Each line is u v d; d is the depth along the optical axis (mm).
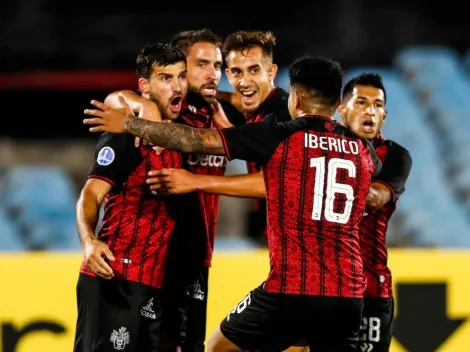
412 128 47125
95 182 15008
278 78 48594
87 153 49625
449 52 52250
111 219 15359
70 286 20297
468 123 48781
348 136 14570
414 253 21109
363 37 52094
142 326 15414
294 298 13898
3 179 45812
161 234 15492
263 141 13992
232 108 19125
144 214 15312
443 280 21047
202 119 17359
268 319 14211
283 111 17734
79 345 15492
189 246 17094
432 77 50656
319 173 14016
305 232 13992
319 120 14383
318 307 13898
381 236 17062
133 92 15820
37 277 20219
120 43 52375
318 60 14641
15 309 20125
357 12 52188
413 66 51156
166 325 17016
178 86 15680
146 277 15375
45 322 20156
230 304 20609
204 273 17562
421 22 52500
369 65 52000
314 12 52250
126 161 15039
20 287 20172
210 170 17062
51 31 52219
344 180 14141
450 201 43656
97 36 52375
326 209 14023
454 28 52531
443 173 46031
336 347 14445
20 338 20062
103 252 14320
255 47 17594
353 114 16812
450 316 21000
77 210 14875
